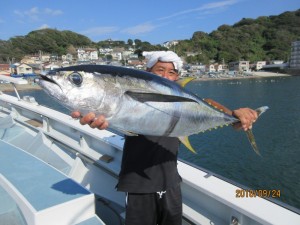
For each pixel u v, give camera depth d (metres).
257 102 38.34
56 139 4.51
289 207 2.02
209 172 2.58
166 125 1.84
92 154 3.76
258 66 118.19
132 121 1.73
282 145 17.44
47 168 3.02
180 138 1.95
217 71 112.94
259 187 11.88
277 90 53.84
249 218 2.11
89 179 3.69
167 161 2.21
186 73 100.62
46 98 36.22
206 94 51.59
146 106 1.74
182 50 130.00
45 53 106.38
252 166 14.02
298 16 139.25
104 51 122.19
